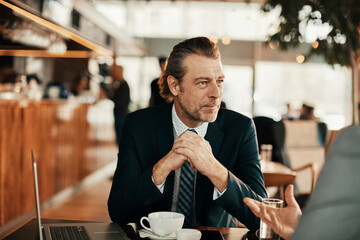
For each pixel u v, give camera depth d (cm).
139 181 144
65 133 514
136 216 149
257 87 1175
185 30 1171
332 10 483
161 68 497
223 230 139
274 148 423
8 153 362
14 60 801
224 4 1132
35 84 665
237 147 163
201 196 156
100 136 700
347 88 1134
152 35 1180
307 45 1146
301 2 493
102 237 122
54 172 479
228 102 1184
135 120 170
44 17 443
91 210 467
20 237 124
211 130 164
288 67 1165
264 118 429
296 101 1169
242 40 1167
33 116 414
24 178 393
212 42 148
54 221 144
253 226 141
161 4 1152
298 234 70
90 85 906
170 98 169
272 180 326
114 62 649
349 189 66
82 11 564
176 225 125
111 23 724
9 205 362
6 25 532
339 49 511
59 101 546
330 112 1151
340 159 67
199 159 136
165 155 151
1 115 348
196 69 145
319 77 1155
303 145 420
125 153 165
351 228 67
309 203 71
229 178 138
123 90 638
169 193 156
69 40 686
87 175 620
